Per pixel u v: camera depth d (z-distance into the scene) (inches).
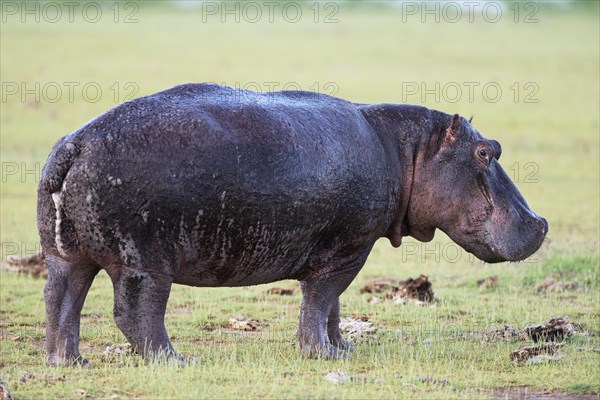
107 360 1411.2
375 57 7421.3
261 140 1344.7
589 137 4896.7
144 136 1294.3
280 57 7298.2
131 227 1294.3
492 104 5689.0
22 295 1999.3
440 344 1560.0
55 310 1344.7
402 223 1556.3
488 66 7170.3
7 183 3508.9
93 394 1214.3
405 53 7642.7
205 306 1918.1
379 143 1494.8
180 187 1295.5
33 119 4916.3
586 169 4067.4
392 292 2052.2
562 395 1284.4
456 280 2257.6
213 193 1310.3
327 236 1449.3
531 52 7810.0
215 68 6697.8
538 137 4837.6
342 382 1290.6
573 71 7057.1
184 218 1307.8
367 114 1525.6
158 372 1280.8
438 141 1528.1
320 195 1393.9
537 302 2003.0
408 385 1279.5
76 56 6953.7
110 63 6717.5
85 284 1360.7
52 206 1314.0
